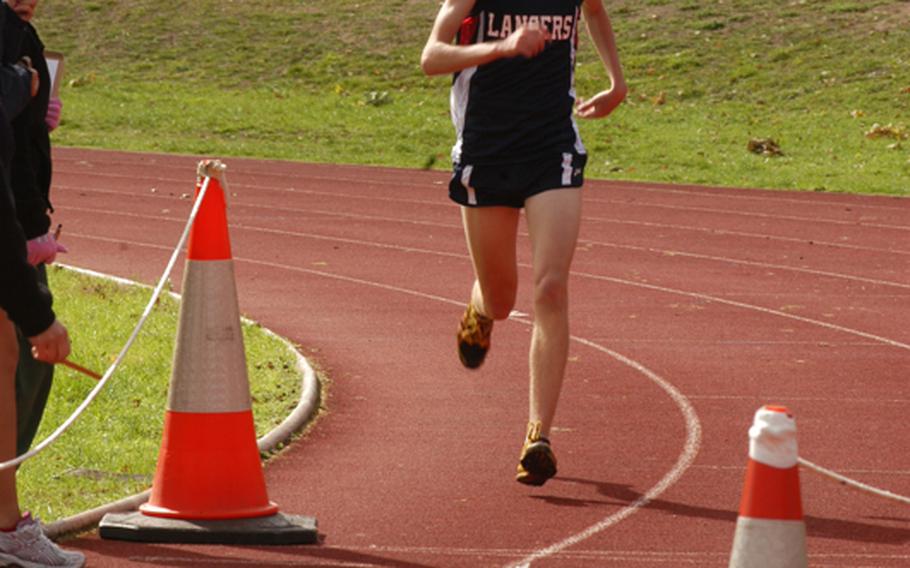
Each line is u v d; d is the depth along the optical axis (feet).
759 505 30.55
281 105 316.19
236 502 49.34
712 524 52.85
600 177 231.71
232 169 236.63
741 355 91.86
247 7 405.59
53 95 46.47
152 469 59.52
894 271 135.74
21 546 43.47
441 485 58.44
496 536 50.93
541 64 55.47
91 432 65.72
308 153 263.29
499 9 55.42
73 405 71.00
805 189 217.77
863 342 97.55
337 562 47.16
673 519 53.57
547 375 55.31
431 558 47.98
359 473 60.49
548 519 53.36
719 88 320.29
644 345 95.30
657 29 364.99
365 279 126.82
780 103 306.14
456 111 57.31
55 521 49.70
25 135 44.14
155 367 82.02
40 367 47.50
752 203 196.34
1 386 42.60
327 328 100.83
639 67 337.72
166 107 311.88
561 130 55.83
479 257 58.65
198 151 262.47
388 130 289.33
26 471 57.26
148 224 168.25
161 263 135.44
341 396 77.46
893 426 71.26
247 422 49.93
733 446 66.44
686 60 339.16
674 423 71.46
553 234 55.06
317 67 355.36
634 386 81.25
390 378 82.74
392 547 49.26
